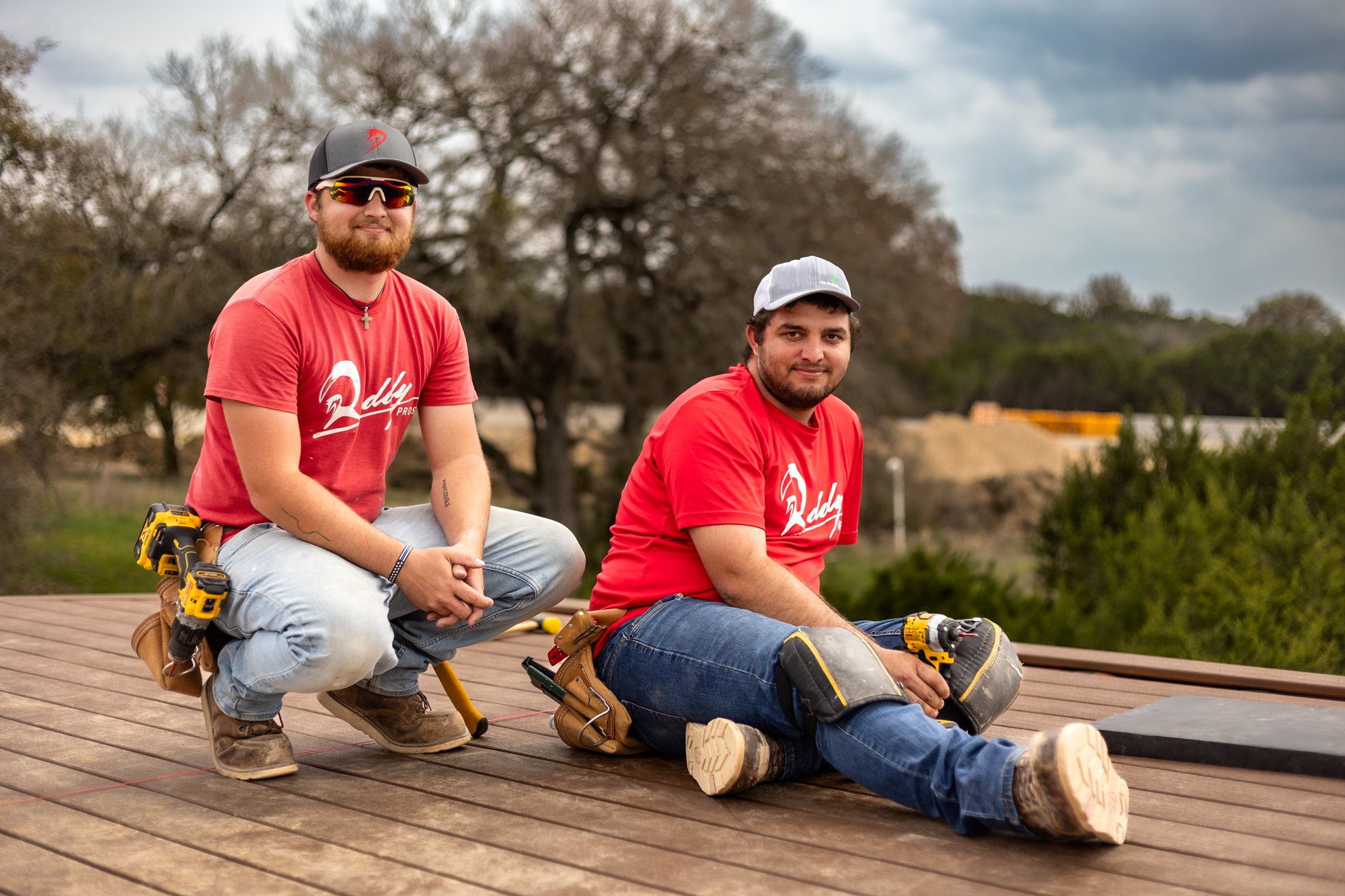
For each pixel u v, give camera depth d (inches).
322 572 87.2
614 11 641.0
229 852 74.1
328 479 95.4
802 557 98.6
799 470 96.3
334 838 76.9
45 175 486.9
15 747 102.0
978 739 76.3
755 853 73.4
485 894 66.6
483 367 685.3
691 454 90.8
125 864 71.7
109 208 516.4
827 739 82.0
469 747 102.5
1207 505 263.0
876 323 701.9
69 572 552.7
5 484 486.3
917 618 93.9
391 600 92.7
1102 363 1979.6
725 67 667.4
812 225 678.5
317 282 92.4
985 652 93.0
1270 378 888.9
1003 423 1349.7
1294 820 79.4
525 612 101.8
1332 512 253.0
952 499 901.2
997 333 2244.1
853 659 81.4
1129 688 129.1
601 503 686.5
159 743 103.2
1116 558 258.2
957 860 71.7
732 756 83.0
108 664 140.6
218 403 92.4
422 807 84.1
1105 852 73.0
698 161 660.7
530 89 625.6
